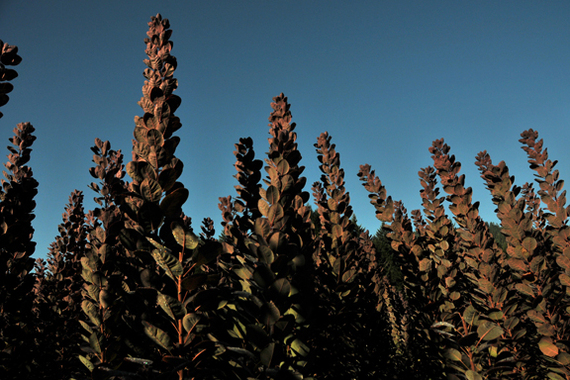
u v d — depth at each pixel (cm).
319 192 422
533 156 312
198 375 181
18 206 293
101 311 210
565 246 266
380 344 395
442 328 303
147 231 186
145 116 202
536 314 253
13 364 301
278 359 191
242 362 197
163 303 174
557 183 288
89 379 191
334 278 318
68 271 448
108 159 334
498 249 390
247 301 215
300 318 231
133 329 192
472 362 267
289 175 255
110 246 228
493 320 271
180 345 178
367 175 395
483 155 426
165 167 194
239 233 266
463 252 379
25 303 295
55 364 391
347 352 358
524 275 262
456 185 343
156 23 244
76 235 474
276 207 234
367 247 606
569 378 235
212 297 185
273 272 209
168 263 173
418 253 345
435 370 339
